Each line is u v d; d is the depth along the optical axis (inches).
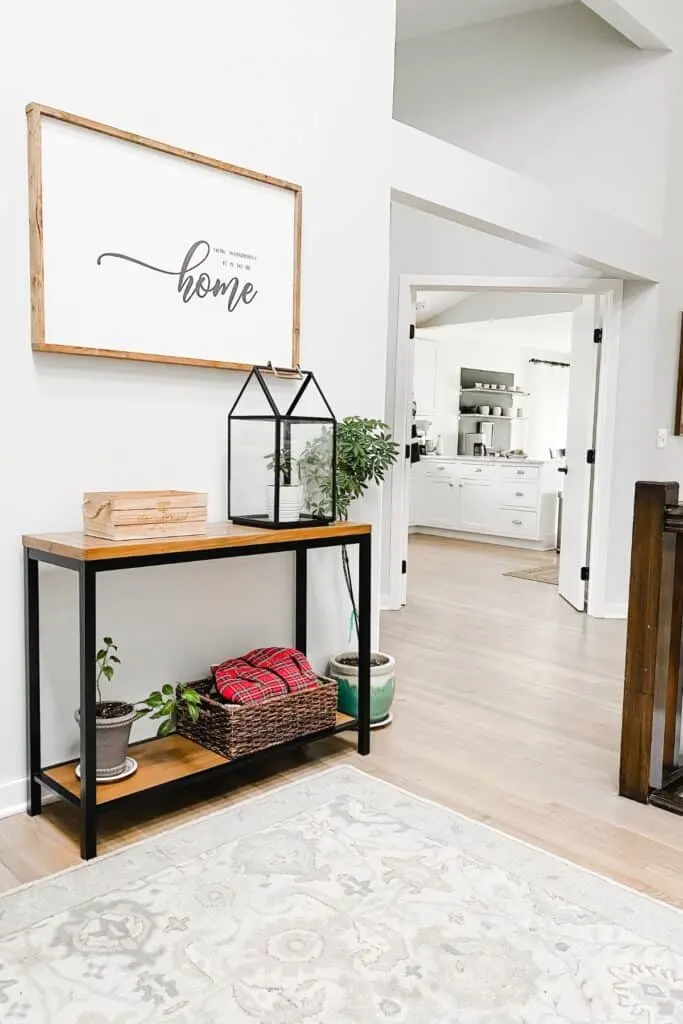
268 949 62.2
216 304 97.7
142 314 90.6
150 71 90.0
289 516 94.7
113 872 73.0
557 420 399.2
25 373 82.3
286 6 103.2
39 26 80.7
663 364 186.9
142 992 57.4
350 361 116.7
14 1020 54.6
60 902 68.2
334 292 113.3
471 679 136.7
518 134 195.9
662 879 74.1
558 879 73.3
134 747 92.5
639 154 182.4
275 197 103.0
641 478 185.8
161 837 79.6
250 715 90.0
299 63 105.6
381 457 111.5
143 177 89.5
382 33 116.3
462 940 63.8
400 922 66.0
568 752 104.9
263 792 91.0
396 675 137.9
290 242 105.3
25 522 83.4
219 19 96.0
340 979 59.0
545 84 191.3
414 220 189.8
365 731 102.2
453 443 354.6
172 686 95.3
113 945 62.5
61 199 82.9
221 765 87.2
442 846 78.7
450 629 173.8
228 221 98.3
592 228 161.6
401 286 190.1
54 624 87.1
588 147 187.9
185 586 99.7
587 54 185.5
